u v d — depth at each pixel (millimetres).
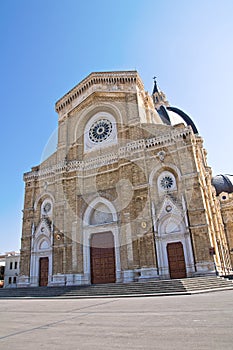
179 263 32344
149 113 46438
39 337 7316
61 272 37906
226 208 62906
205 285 25188
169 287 24375
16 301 25297
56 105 48719
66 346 6051
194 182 33500
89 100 45188
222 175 70688
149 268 32375
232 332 6430
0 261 82938
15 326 9586
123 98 43250
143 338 6383
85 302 19812
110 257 36438
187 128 36281
